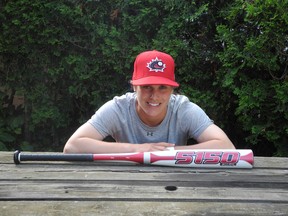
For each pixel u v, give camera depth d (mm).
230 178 1469
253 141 2992
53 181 1409
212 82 3318
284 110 2748
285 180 1457
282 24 2627
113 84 3562
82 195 1285
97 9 3412
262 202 1258
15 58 3617
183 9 3203
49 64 3596
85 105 3734
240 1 2912
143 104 1744
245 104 2844
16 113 3797
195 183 1408
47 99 3672
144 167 1581
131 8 3438
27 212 1165
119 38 3379
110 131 1890
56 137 3830
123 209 1187
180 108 1874
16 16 3420
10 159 1667
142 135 1902
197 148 1716
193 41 3250
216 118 3328
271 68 2764
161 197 1276
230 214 1170
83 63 3486
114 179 1435
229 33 2932
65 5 3383
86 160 1621
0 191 1312
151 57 1719
